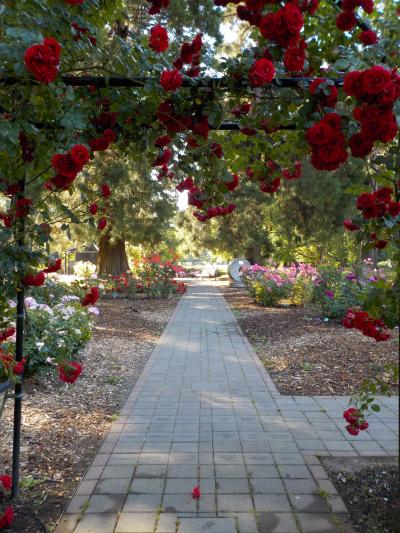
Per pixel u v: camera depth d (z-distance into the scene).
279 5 2.12
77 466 3.35
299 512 2.72
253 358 6.90
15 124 2.00
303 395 5.01
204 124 2.46
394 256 2.43
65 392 5.04
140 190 16.25
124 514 2.71
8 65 2.02
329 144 1.93
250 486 3.03
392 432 3.92
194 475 3.18
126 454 3.52
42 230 2.58
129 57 2.35
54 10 2.19
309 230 17.25
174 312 12.62
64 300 6.14
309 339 7.75
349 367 5.90
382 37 2.24
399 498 2.85
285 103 2.28
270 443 3.72
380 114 1.81
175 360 6.81
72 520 2.65
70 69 2.32
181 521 2.64
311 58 2.25
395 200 2.32
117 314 11.71
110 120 2.55
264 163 2.92
